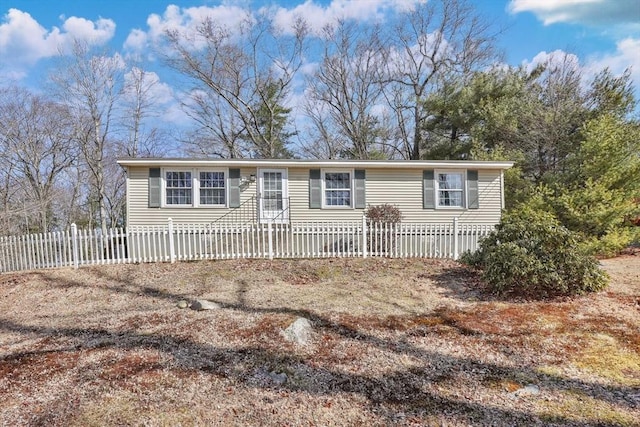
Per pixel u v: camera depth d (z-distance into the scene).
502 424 3.20
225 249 10.74
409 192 13.82
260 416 3.38
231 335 5.16
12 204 22.66
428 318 5.83
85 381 4.01
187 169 13.06
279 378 4.04
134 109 25.91
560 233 6.93
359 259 10.40
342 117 27.56
